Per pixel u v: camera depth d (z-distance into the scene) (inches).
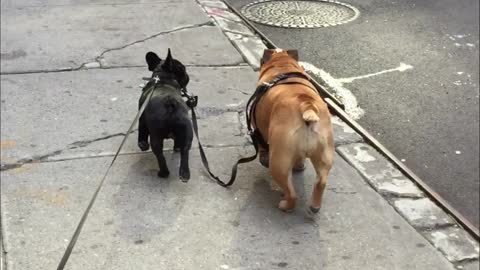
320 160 98.7
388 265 94.9
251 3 227.1
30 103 139.0
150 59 118.5
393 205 108.1
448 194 124.6
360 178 115.3
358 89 160.9
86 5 208.7
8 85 147.6
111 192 109.1
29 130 127.8
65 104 138.9
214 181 112.8
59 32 182.5
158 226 101.4
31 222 101.6
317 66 172.7
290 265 94.3
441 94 159.8
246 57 168.1
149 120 108.1
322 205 107.1
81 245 97.0
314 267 94.1
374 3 227.3
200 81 151.7
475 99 157.6
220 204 106.9
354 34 194.9
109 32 183.2
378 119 147.9
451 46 187.3
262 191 110.5
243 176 114.5
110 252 95.9
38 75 153.4
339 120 136.9
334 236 100.2
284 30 197.8
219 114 135.7
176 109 106.7
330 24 203.8
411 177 115.9
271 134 100.0
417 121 147.7
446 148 138.2
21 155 119.1
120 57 165.3
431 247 99.0
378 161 120.6
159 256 95.4
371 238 100.1
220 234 100.0
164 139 118.2
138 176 113.8
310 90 103.4
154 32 184.2
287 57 112.2
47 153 120.0
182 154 107.6
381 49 184.4
